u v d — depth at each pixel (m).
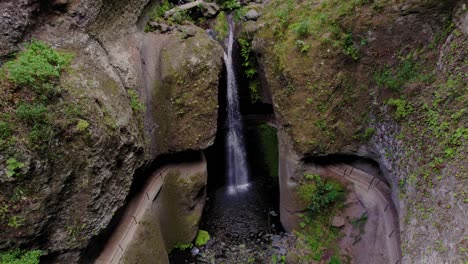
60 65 5.70
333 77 8.11
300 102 8.38
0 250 4.79
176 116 8.57
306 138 8.44
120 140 6.40
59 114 5.23
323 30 8.05
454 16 6.54
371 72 7.87
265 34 8.96
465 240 4.77
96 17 7.12
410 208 6.34
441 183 5.63
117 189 6.59
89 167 5.65
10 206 4.71
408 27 7.19
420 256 5.64
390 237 7.12
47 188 5.10
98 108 5.93
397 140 7.18
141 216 7.64
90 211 5.88
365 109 8.09
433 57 6.86
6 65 5.07
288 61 8.34
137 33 8.74
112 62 7.44
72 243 5.68
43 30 6.20
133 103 7.61
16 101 4.83
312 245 8.80
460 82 5.98
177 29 9.21
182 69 8.37
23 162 4.71
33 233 5.05
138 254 7.18
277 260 9.12
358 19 7.66
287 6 9.15
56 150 5.16
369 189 8.29
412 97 6.95
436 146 5.98
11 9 5.56
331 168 8.92
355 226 8.30
